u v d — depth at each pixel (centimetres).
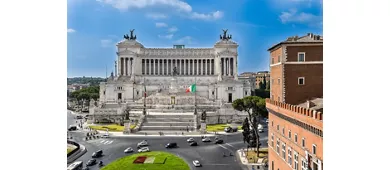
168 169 9256
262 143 13912
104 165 10581
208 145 13638
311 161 6462
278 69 8938
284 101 8519
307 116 6525
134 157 10669
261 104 12744
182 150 12681
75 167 9969
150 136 15938
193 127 17550
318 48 8481
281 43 8544
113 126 18988
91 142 14488
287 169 7975
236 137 15500
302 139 6938
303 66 8525
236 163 10688
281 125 8538
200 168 10119
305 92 8525
